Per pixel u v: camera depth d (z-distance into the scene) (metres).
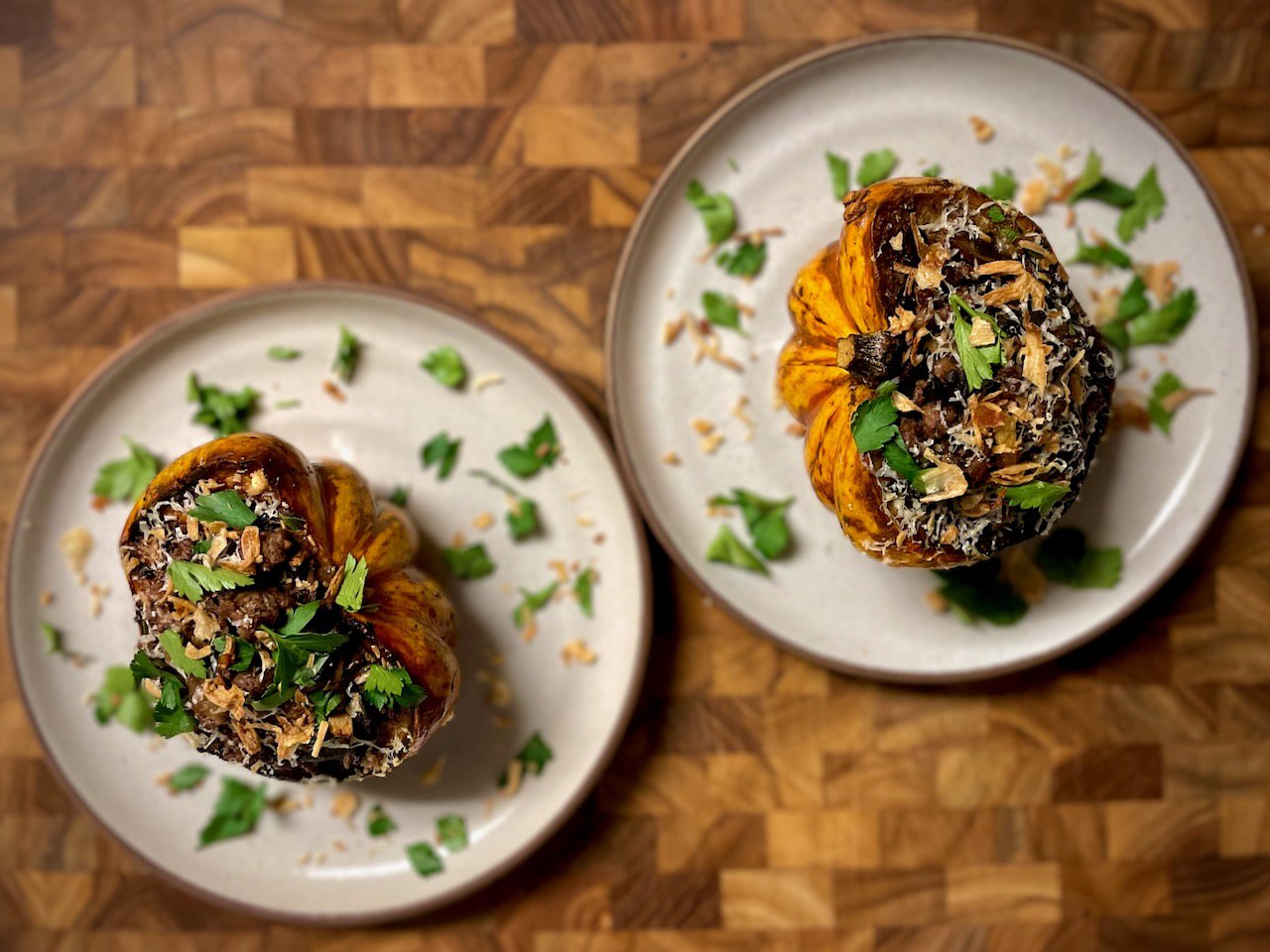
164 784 0.43
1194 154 0.43
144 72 0.43
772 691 0.44
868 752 0.44
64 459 0.42
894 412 0.33
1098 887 0.44
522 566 0.42
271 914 0.41
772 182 0.42
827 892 0.44
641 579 0.40
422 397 0.42
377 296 0.40
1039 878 0.44
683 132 0.43
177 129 0.43
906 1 0.43
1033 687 0.44
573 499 0.42
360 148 0.43
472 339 0.42
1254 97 0.43
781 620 0.42
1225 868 0.44
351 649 0.34
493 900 0.44
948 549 0.34
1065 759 0.44
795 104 0.41
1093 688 0.44
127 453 0.42
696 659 0.44
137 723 0.42
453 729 0.43
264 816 0.43
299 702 0.33
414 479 0.42
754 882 0.44
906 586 0.42
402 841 0.43
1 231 0.43
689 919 0.44
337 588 0.34
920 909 0.44
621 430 0.40
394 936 0.44
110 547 0.42
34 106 0.43
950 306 0.33
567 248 0.43
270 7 0.43
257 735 0.34
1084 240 0.42
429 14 0.43
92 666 0.42
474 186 0.43
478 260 0.43
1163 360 0.42
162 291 0.43
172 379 0.42
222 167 0.43
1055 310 0.34
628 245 0.40
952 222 0.34
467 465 0.42
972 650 0.42
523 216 0.43
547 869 0.44
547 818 0.42
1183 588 0.44
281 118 0.43
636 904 0.44
